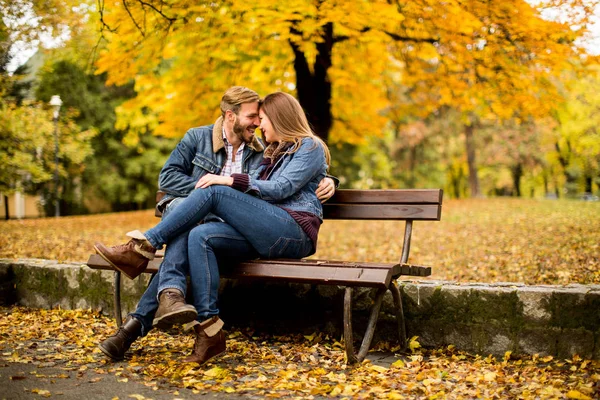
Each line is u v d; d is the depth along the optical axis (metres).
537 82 8.95
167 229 3.28
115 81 9.30
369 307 3.84
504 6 7.44
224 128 3.92
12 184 18.33
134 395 2.71
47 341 3.81
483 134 28.31
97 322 4.46
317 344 3.73
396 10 7.52
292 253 3.56
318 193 3.75
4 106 15.12
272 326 4.13
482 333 3.54
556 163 34.91
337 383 2.95
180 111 10.71
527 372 3.15
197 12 7.60
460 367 3.25
